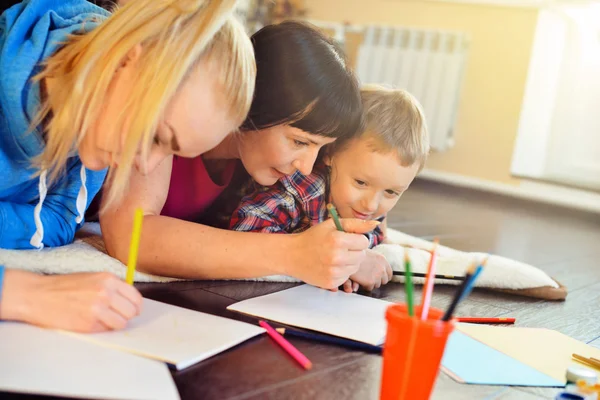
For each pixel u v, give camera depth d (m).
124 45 0.86
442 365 0.91
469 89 4.31
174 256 1.12
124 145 0.86
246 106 0.92
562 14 3.98
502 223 3.21
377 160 1.28
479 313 1.25
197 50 0.85
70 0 1.08
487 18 4.23
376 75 4.57
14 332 0.80
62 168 1.14
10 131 0.99
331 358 0.89
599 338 1.18
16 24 0.97
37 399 0.67
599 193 3.96
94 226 1.49
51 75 0.95
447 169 4.42
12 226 1.10
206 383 0.76
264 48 1.14
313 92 1.12
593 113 3.99
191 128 0.88
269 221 1.29
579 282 1.83
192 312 0.97
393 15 4.57
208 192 1.34
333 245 1.02
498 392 0.85
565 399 0.75
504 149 4.23
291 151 1.17
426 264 1.45
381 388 0.71
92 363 0.75
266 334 0.94
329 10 4.77
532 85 4.14
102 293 0.84
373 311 1.10
